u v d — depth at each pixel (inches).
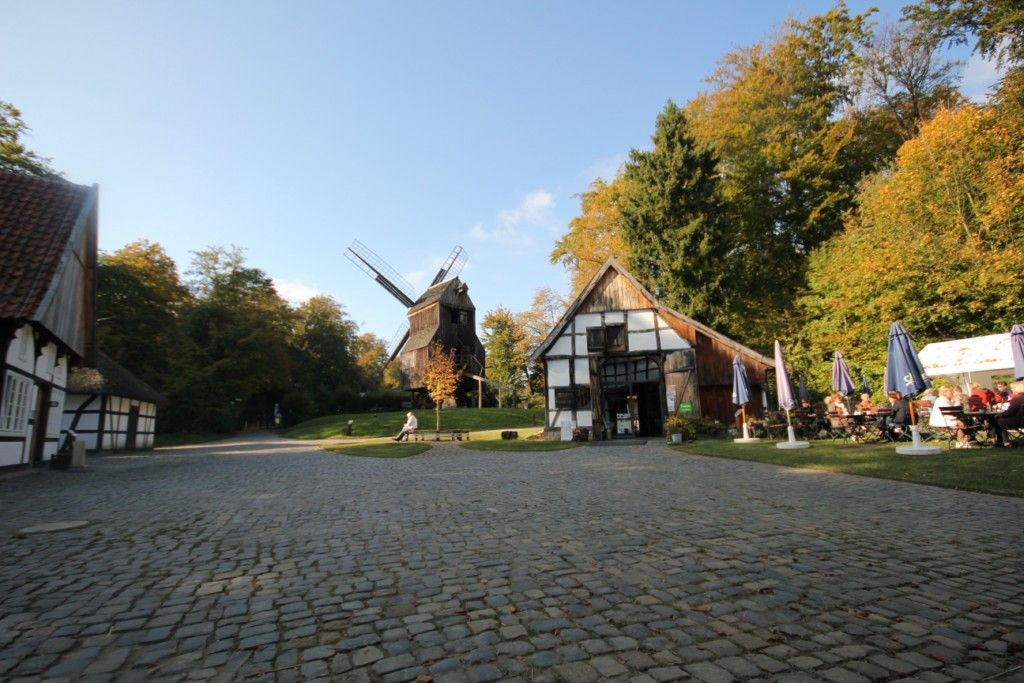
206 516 285.1
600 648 119.9
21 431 533.3
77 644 128.5
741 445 622.2
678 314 903.1
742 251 1215.6
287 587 167.8
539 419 1669.5
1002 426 451.5
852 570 170.4
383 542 221.9
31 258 465.4
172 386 1621.6
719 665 110.8
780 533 218.1
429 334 1934.1
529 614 140.9
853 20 1176.8
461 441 951.0
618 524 242.7
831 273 1000.2
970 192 829.8
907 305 861.2
